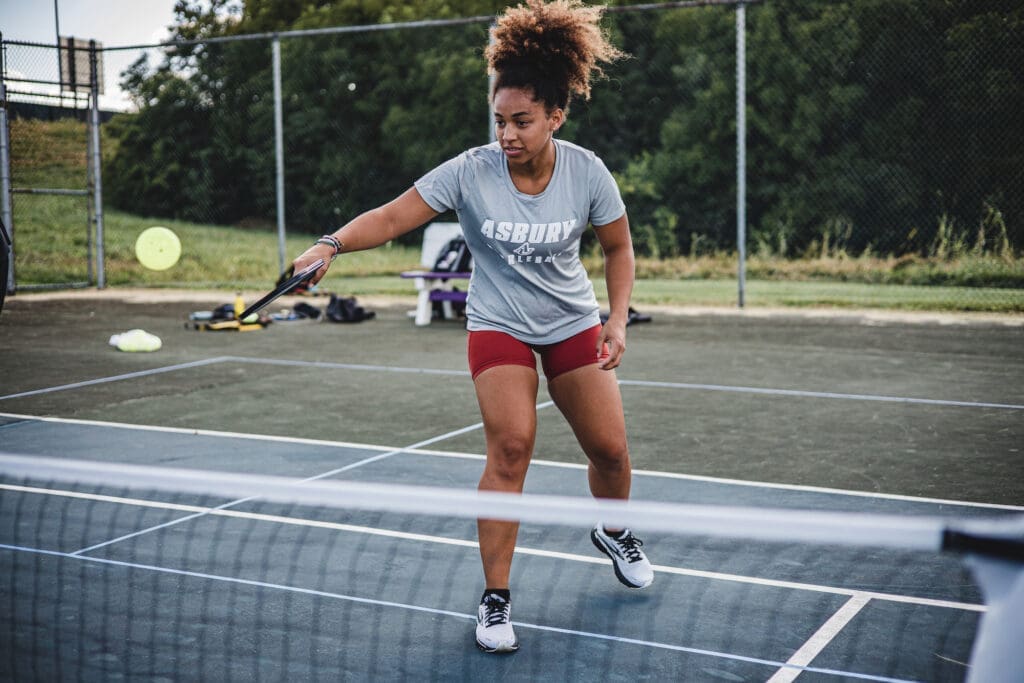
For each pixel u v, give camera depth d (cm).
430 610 352
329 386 827
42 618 343
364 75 2911
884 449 591
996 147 2009
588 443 348
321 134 2961
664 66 2517
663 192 2395
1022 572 172
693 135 2372
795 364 920
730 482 517
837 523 213
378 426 668
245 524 448
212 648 319
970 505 473
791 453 582
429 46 2795
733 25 2345
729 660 309
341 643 323
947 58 2038
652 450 592
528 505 249
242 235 2725
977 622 337
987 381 824
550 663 309
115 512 466
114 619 342
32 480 524
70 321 1288
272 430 654
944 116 2066
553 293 333
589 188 333
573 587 374
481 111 2672
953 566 391
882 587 370
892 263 1822
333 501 263
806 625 336
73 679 296
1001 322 1223
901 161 2116
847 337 1103
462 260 1261
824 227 2189
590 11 321
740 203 1366
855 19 2144
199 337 1141
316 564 397
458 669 304
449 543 422
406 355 1002
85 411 719
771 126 2272
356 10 2942
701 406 729
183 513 465
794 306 1422
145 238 793
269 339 1123
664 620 342
